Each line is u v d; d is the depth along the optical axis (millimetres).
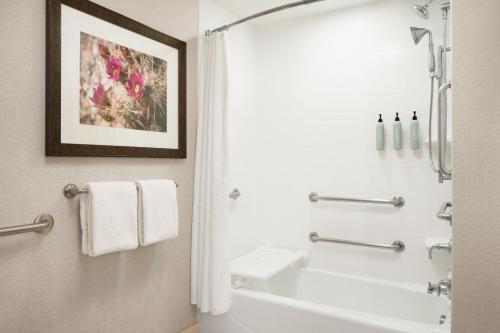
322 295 2434
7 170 1176
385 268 2287
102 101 1479
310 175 2557
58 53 1299
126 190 1463
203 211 1978
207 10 2203
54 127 1286
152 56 1733
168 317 1862
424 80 2143
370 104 2326
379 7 2293
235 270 2131
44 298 1287
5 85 1166
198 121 2027
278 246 2686
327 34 2484
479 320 861
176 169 1911
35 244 1257
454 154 888
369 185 2332
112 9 1533
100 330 1496
